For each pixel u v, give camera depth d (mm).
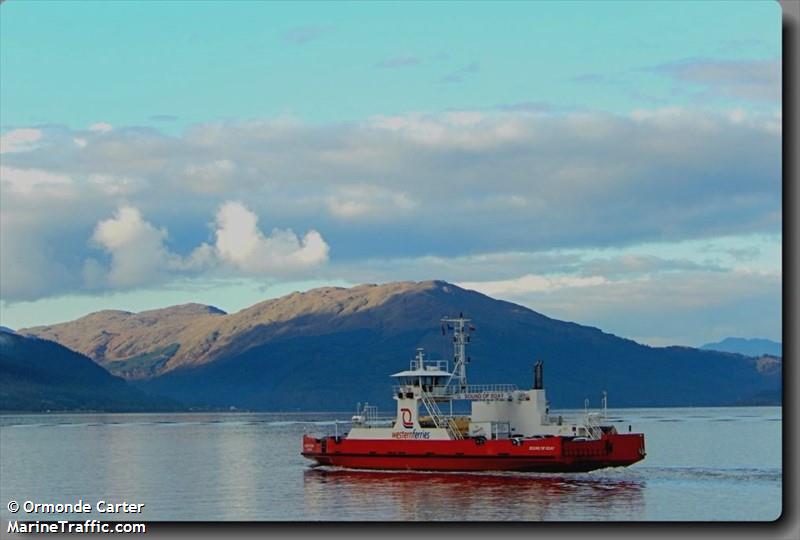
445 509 163250
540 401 194125
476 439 188500
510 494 175000
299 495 189375
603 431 191875
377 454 198250
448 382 198000
